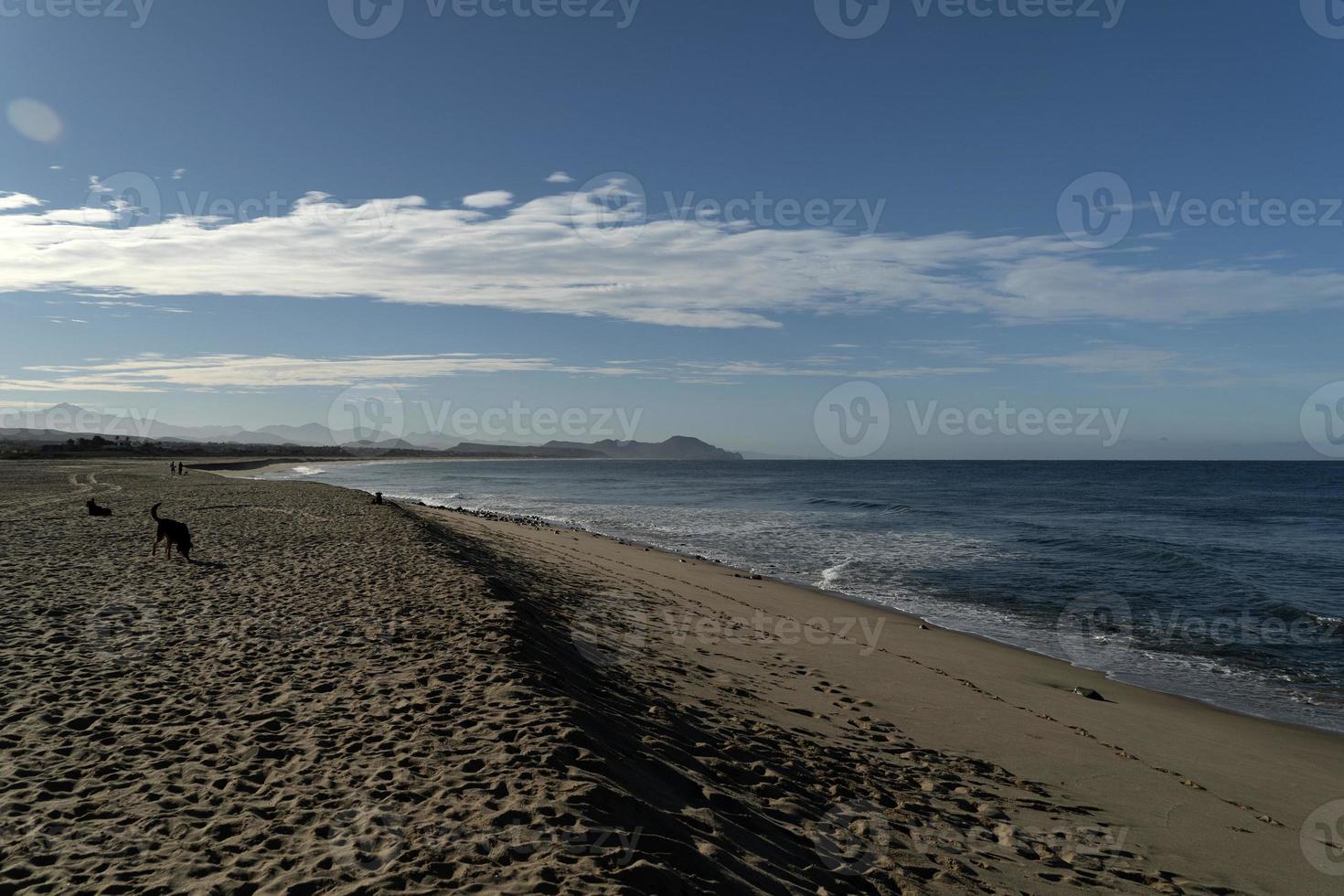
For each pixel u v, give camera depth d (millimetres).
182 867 3629
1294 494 64500
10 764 4781
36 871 3559
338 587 11273
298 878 3535
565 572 17094
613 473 130500
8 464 64562
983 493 64500
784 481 92375
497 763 4875
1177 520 39031
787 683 9516
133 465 73562
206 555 14227
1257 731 9359
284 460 149250
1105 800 6820
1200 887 5340
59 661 7070
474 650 7719
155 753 5062
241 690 6461
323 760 5008
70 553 13781
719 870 4043
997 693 10156
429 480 88500
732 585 17719
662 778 5375
